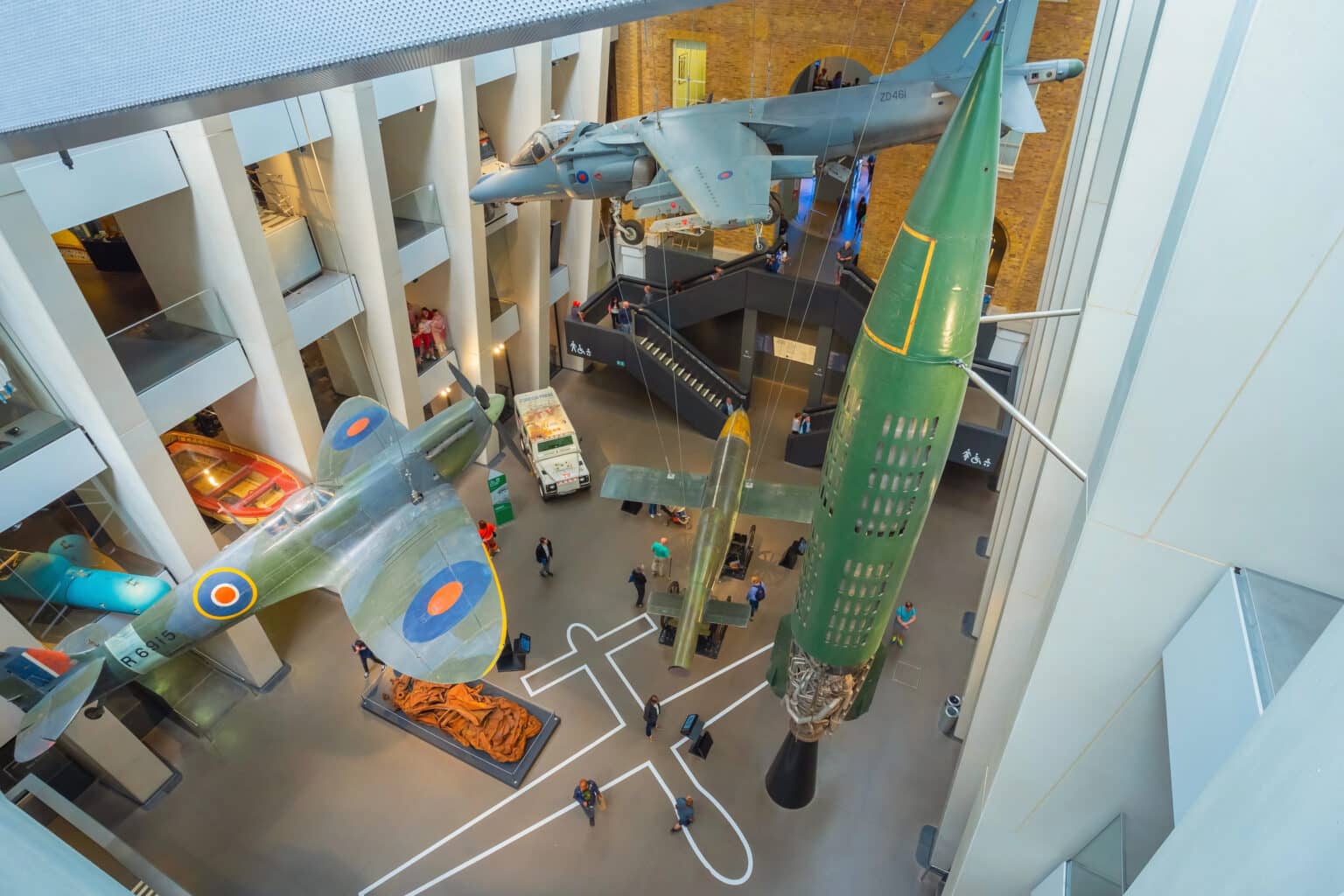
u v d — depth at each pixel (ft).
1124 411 9.80
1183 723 10.25
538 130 41.73
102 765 36.04
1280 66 7.22
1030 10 30.96
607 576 50.67
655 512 55.47
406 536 36.32
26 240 27.61
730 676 44.34
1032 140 49.26
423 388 52.54
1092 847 14.75
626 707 42.73
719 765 39.99
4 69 4.85
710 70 58.13
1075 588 11.66
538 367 63.82
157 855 36.42
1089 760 13.65
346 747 40.78
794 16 53.11
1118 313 17.51
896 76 34.83
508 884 35.32
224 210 34.14
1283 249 7.96
